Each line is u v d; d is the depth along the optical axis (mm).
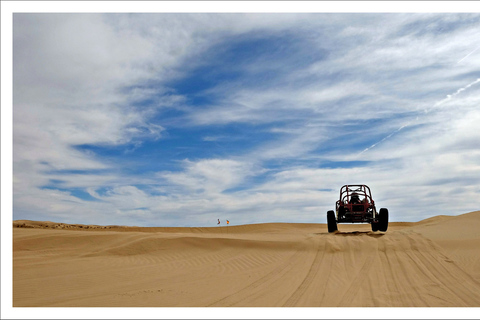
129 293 9094
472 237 14414
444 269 10789
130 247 15617
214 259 13984
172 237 16547
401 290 8883
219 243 15719
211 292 9094
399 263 11508
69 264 13336
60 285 10078
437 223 20344
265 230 29859
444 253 12453
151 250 15461
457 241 13570
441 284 9383
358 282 9672
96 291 9367
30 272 11891
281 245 14844
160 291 9266
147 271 12164
